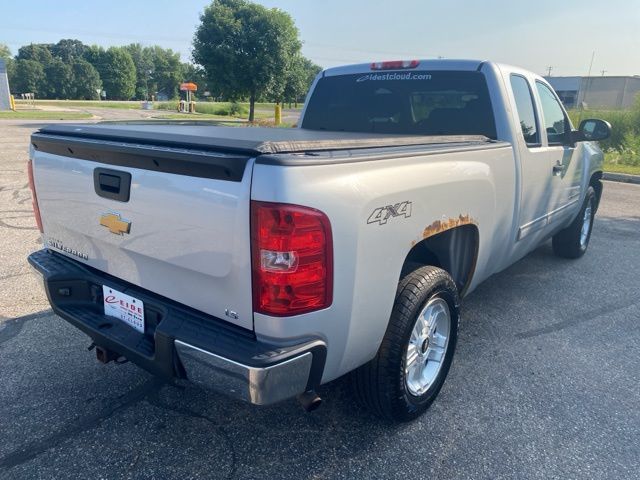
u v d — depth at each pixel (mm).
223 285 2170
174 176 2209
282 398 2119
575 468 2660
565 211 5207
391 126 4426
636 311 4703
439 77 4086
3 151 14633
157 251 2373
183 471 2570
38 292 4691
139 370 3484
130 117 34375
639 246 6898
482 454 2744
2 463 2588
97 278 2797
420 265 2902
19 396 3146
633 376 3582
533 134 4234
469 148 3096
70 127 2906
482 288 5207
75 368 3480
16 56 106125
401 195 2443
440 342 3102
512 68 4113
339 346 2293
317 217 2023
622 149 16328
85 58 105250
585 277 5594
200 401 3154
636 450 2814
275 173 1935
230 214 2041
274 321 2068
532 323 4402
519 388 3393
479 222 3283
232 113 44438
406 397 2812
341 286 2180
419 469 2625
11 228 6738
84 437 2801
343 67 4711
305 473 2578
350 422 2977
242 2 26844
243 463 2635
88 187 2643
